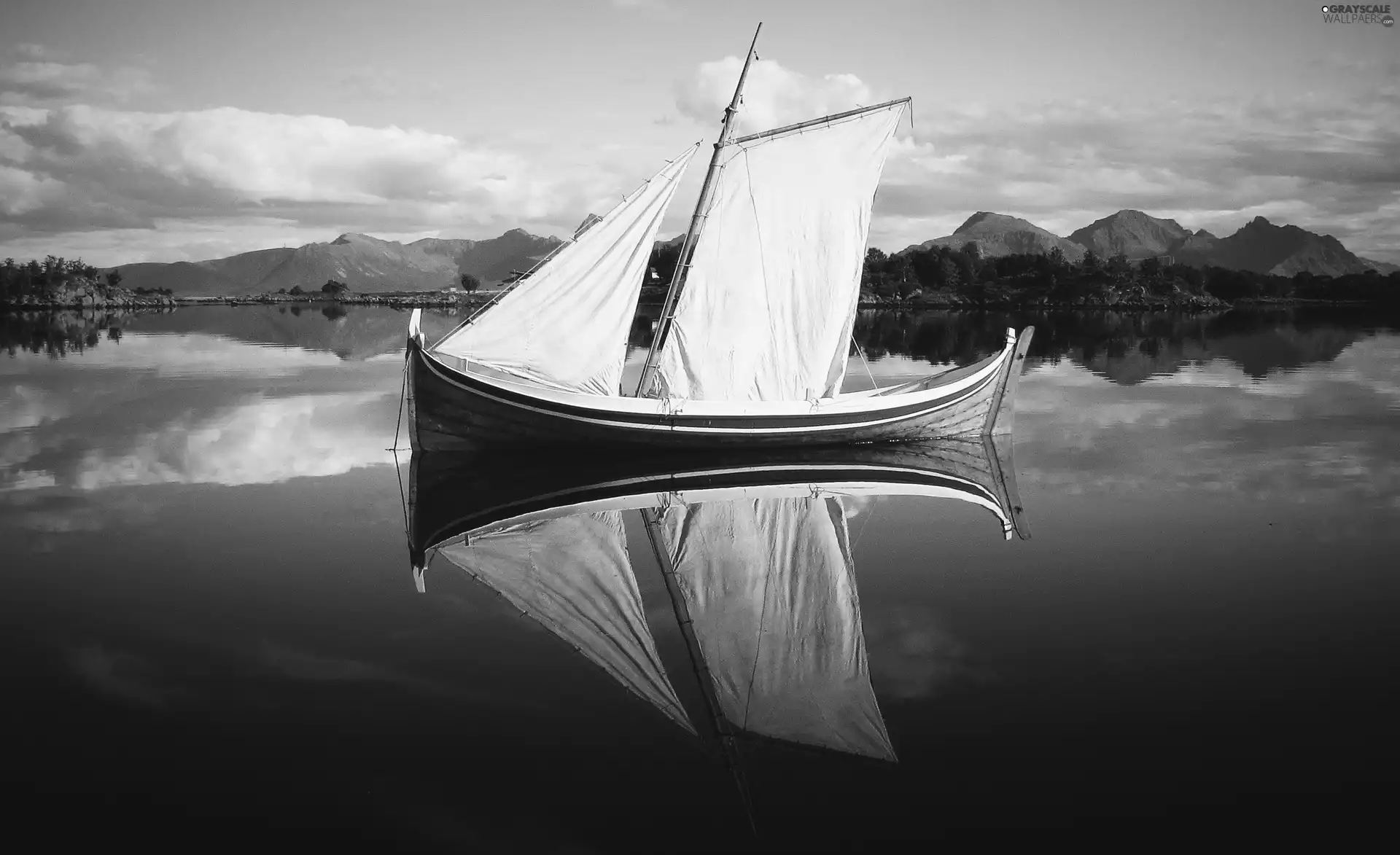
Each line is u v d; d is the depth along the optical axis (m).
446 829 9.36
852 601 15.75
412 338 27.20
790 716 11.77
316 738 11.12
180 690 12.25
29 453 27.72
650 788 10.14
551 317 27.92
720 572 17.34
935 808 9.72
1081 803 9.77
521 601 15.72
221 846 9.04
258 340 77.25
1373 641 13.64
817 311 29.44
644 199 27.84
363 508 21.70
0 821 9.41
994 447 29.88
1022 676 12.70
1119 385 45.50
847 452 29.27
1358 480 23.97
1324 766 10.38
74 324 101.94
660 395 28.69
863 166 28.92
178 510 21.34
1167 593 15.81
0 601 15.37
